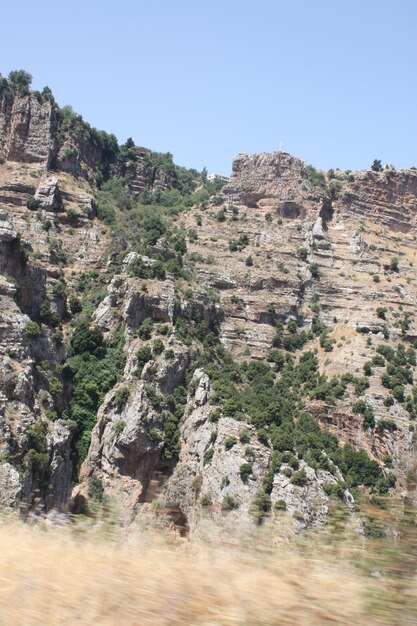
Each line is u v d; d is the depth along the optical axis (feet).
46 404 295.89
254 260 442.50
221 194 519.19
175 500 275.59
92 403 322.14
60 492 271.28
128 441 292.81
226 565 53.16
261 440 280.10
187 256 433.48
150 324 344.90
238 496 255.70
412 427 330.54
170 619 45.34
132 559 57.00
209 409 301.22
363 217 536.83
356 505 59.00
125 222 451.94
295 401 345.51
